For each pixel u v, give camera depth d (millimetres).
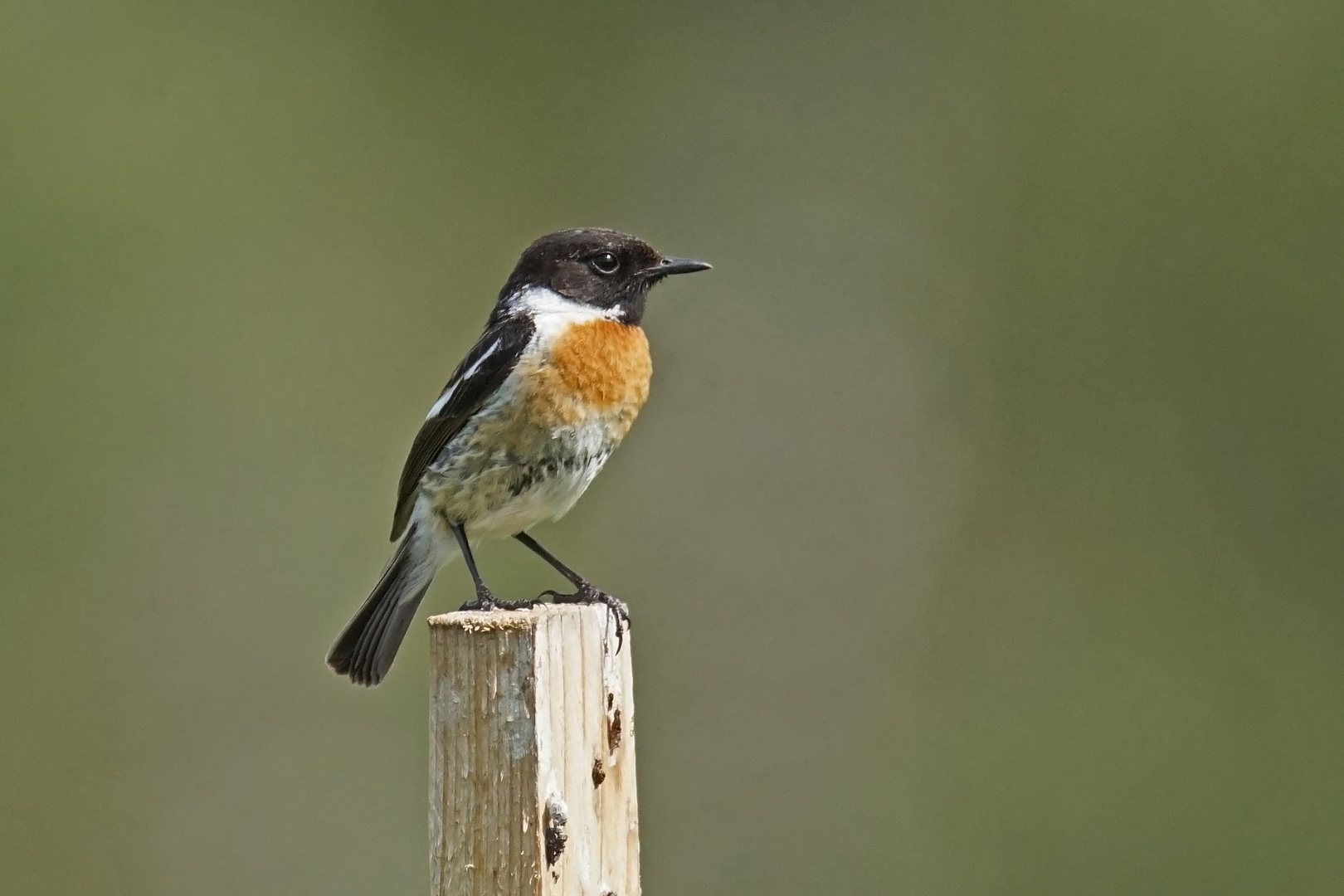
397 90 16781
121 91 16047
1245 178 16531
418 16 16906
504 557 14172
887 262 17000
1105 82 17109
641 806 14781
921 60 17688
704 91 17547
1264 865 14047
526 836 5191
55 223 15555
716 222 17344
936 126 17500
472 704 5262
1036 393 16453
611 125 17172
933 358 16781
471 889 5223
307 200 16453
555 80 17422
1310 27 16578
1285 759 14688
